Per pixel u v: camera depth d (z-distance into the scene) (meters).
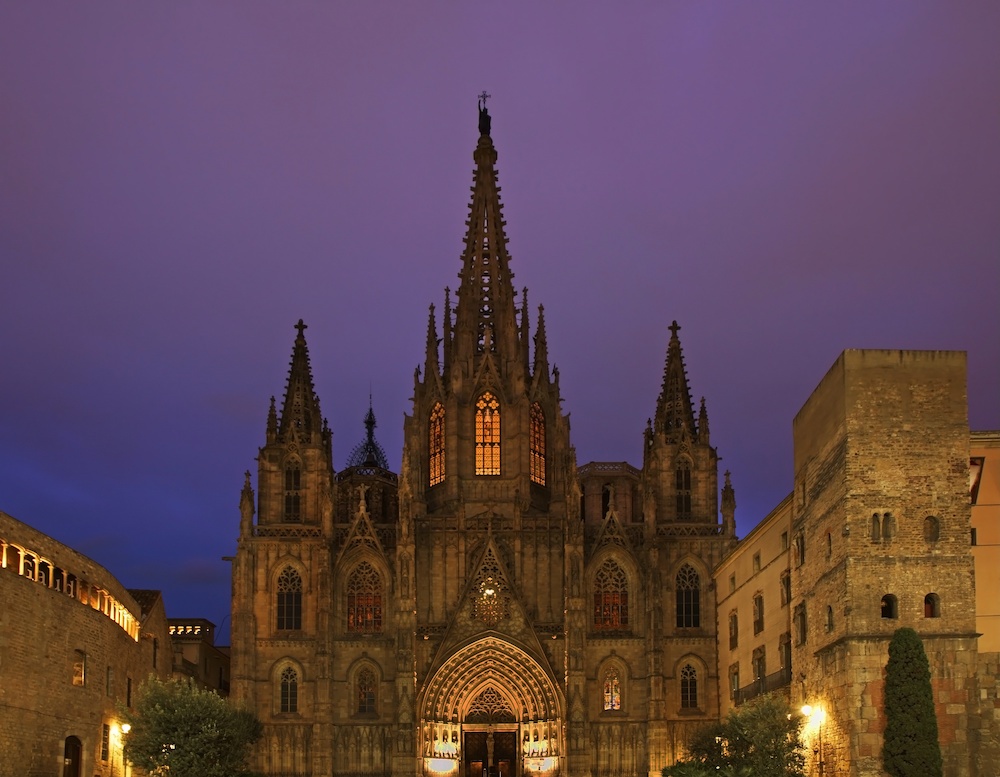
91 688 91.25
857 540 76.00
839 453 78.50
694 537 129.25
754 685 106.81
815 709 82.88
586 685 124.12
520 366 138.12
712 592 127.56
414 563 124.56
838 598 77.50
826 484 81.44
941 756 72.62
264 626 126.50
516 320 144.50
